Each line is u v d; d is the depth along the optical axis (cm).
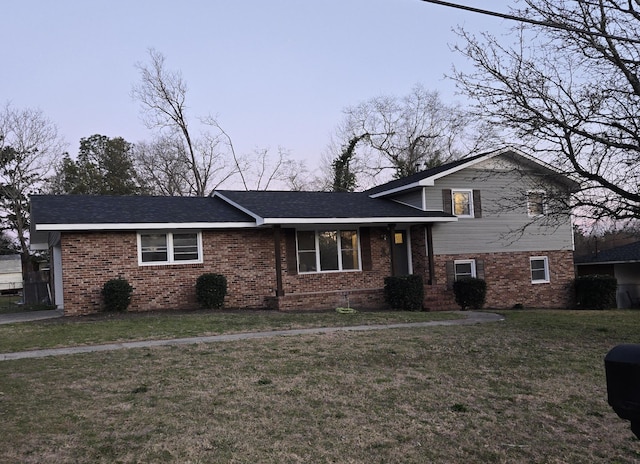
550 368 852
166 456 486
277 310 1688
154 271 1641
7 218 4075
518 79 1188
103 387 717
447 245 2009
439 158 4188
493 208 2061
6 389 707
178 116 3912
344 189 4228
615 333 1216
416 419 605
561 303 2183
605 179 1178
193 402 652
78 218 1541
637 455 518
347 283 1923
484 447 530
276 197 2023
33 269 4291
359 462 486
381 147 4306
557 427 591
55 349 1012
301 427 571
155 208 1758
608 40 1123
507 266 2098
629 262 2591
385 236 2002
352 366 847
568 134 1155
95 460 475
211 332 1198
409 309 1803
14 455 482
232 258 1755
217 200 2002
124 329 1235
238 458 486
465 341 1067
